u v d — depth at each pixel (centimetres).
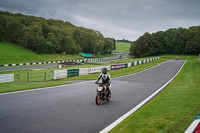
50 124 480
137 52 8831
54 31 9938
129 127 452
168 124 464
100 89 722
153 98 862
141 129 436
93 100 791
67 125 477
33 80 1925
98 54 11500
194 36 8025
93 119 534
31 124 475
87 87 1165
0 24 7962
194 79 1545
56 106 669
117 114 593
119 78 1736
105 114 589
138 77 1831
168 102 725
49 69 3375
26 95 854
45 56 7125
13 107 634
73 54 9431
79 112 602
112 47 12144
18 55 6031
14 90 969
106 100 805
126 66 3322
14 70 3209
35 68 3666
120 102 772
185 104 679
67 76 2055
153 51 8631
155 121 491
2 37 7962
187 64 3684
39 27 8362
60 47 8656
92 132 435
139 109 636
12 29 8206
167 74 2131
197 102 707
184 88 1074
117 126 464
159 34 8888
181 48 8200
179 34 8256
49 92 952
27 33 7738
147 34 8900
